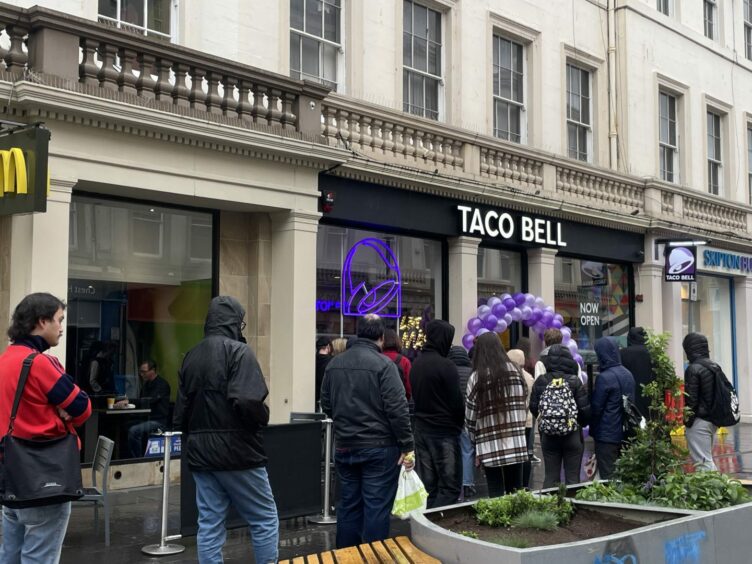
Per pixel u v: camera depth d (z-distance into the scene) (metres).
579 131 17.69
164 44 9.39
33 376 4.18
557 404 7.78
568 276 16.30
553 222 15.30
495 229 14.12
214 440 5.14
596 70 18.02
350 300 12.26
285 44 12.05
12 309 8.49
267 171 10.51
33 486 4.11
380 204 12.29
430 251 13.62
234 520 7.17
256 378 5.18
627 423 7.94
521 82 16.31
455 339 13.50
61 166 8.55
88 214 9.67
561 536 4.81
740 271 20.80
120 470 9.82
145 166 9.22
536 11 16.39
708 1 21.81
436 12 14.68
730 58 22.06
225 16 11.33
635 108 18.50
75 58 8.64
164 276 10.41
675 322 18.58
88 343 9.66
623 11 18.38
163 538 6.96
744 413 20.78
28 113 8.28
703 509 5.55
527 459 7.13
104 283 9.82
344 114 11.84
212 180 9.88
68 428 4.29
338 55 13.14
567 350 8.12
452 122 14.52
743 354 20.97
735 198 21.91
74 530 7.66
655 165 18.98
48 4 9.65
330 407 6.12
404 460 5.82
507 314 12.91
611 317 17.30
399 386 5.87
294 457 7.66
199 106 9.85
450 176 13.03
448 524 5.07
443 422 7.29
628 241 17.39
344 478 6.05
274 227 11.11
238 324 5.43
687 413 6.88
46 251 8.44
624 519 5.16
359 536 6.03
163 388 10.38
